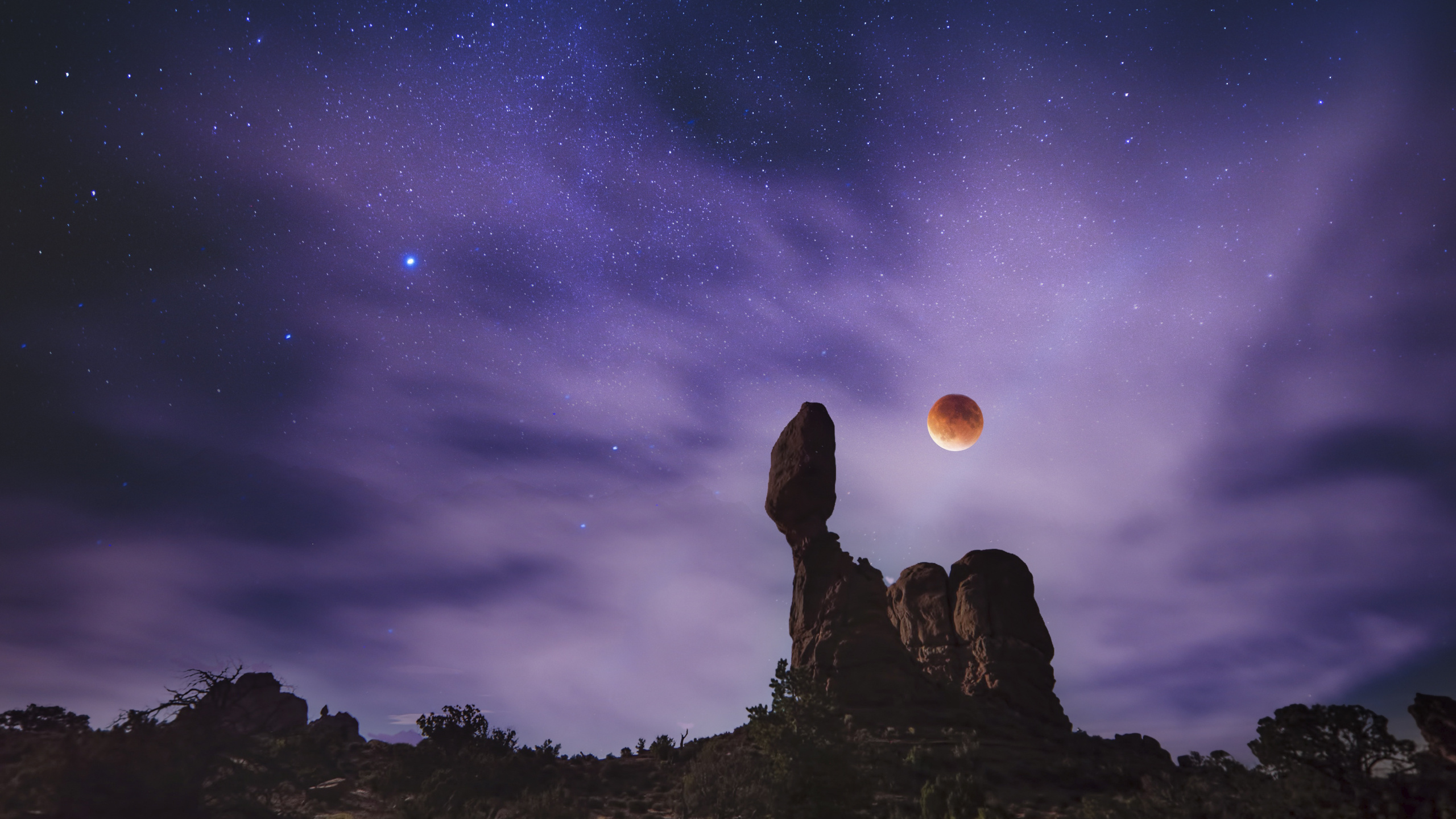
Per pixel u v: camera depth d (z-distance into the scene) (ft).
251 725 118.21
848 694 138.72
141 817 71.36
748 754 111.04
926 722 132.36
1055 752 125.80
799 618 155.63
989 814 82.02
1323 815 68.64
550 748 147.54
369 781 117.70
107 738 75.77
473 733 137.69
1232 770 83.15
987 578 171.12
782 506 168.55
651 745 156.87
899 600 181.37
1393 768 72.02
